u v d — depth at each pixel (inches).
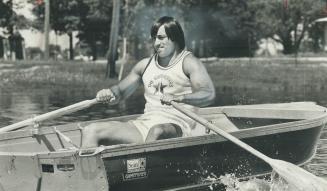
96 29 3754.9
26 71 2004.2
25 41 4104.3
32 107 1070.4
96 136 441.4
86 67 2321.6
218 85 1644.9
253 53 3900.1
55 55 4005.9
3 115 945.5
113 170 403.5
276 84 1670.8
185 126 467.8
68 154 389.4
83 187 396.2
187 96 454.0
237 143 446.3
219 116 606.5
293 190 468.1
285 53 4020.7
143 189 426.3
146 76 482.6
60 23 3730.3
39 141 478.9
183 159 440.8
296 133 523.5
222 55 3678.6
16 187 414.0
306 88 1531.7
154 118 468.8
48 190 403.5
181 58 470.9
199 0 3142.2
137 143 409.4
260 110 604.4
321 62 2736.2
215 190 470.6
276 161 446.6
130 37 2999.5
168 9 2842.0
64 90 1454.2
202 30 3437.5
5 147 458.9
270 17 3720.5
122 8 2802.7
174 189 443.8
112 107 1064.2
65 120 874.8
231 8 3469.5
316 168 554.6
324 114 573.9
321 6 3661.4
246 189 478.9
